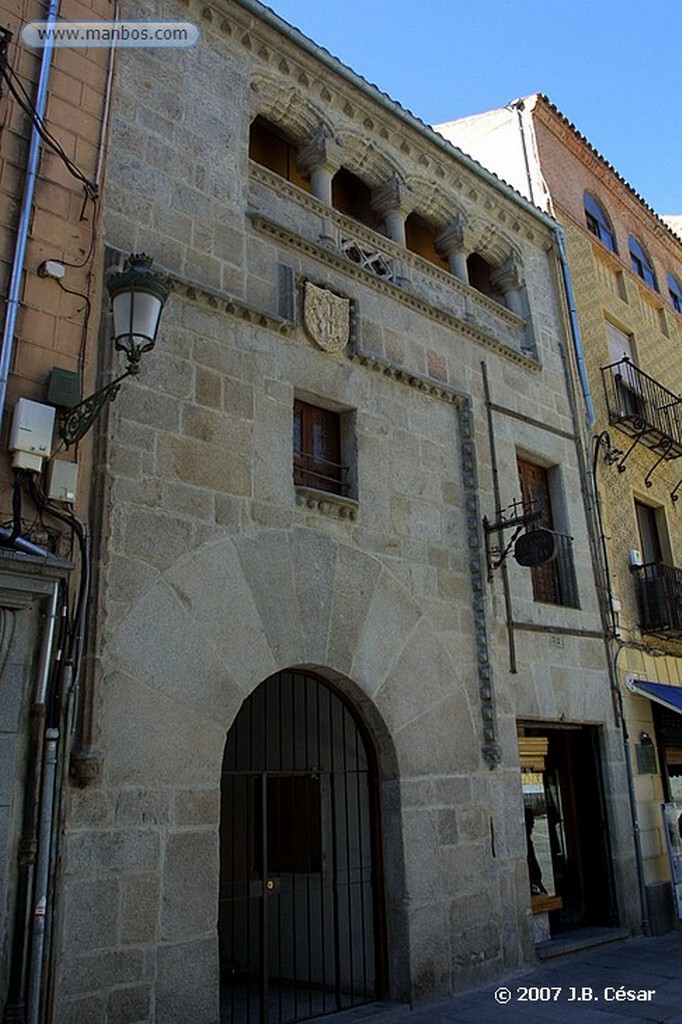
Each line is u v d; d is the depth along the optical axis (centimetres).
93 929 555
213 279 797
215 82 874
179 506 694
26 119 674
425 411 973
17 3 708
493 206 1216
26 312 632
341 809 832
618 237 1580
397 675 832
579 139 1519
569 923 1039
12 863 527
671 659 1283
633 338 1500
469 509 979
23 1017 503
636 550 1284
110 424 664
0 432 590
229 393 766
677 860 1107
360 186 1102
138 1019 561
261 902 718
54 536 600
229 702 682
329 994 800
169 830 615
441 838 819
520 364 1165
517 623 990
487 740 902
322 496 810
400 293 990
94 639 605
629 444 1355
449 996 772
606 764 1084
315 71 975
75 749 577
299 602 762
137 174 767
